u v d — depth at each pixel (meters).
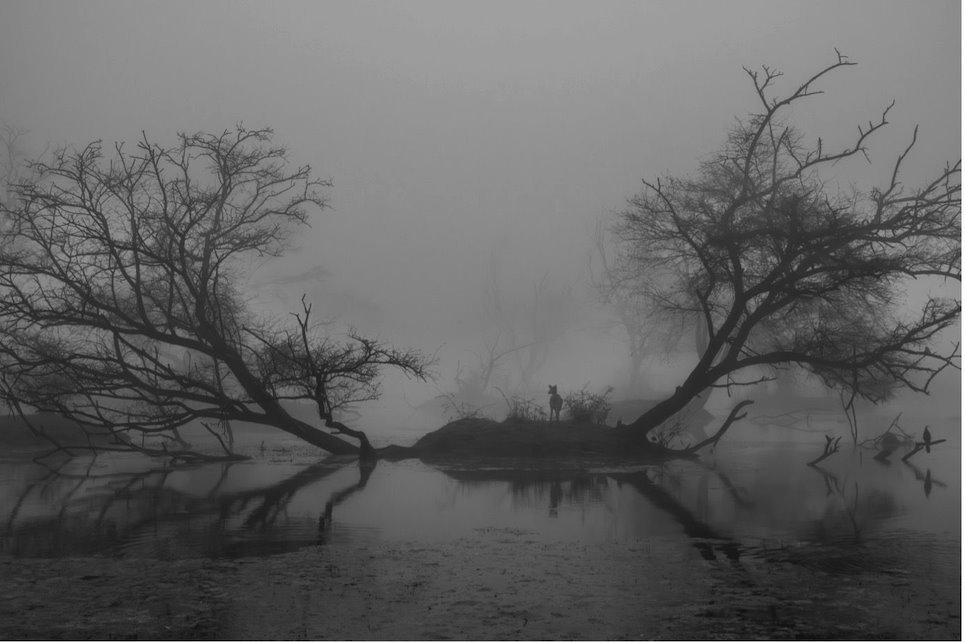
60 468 31.73
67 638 10.75
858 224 32.12
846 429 53.31
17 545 16.61
